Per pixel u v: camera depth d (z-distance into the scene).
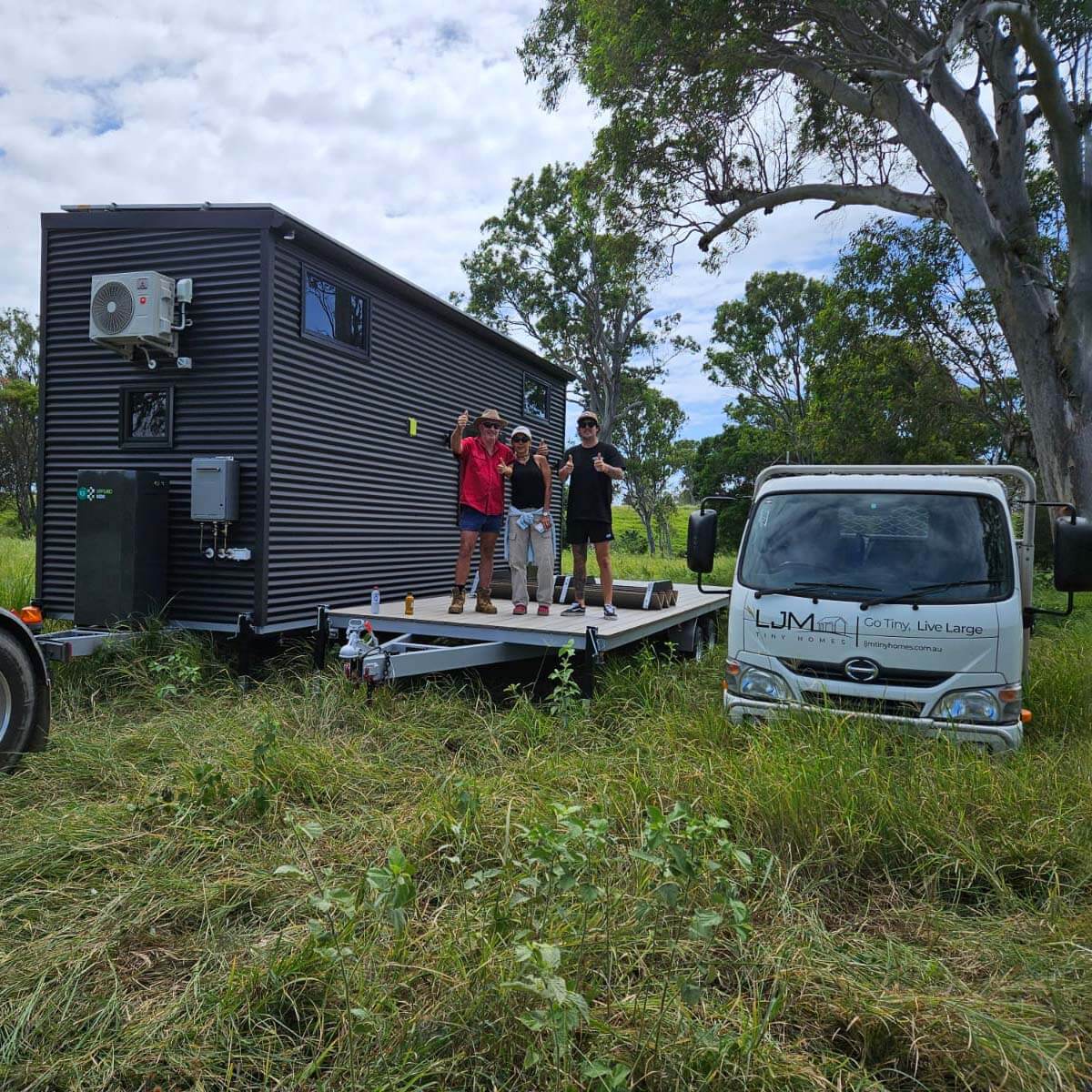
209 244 6.85
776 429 28.12
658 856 2.54
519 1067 2.12
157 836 3.41
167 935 2.79
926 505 4.87
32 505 29.53
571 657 6.14
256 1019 2.27
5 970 2.48
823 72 11.68
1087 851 3.39
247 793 3.72
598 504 6.84
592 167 14.80
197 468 6.56
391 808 4.00
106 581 6.57
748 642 4.82
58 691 5.71
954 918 3.04
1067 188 10.94
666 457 31.20
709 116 12.56
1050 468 11.41
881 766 3.96
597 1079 2.02
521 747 4.93
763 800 3.64
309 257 7.19
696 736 4.71
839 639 4.55
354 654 5.52
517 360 11.34
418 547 9.04
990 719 4.29
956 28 10.05
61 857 3.21
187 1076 2.09
